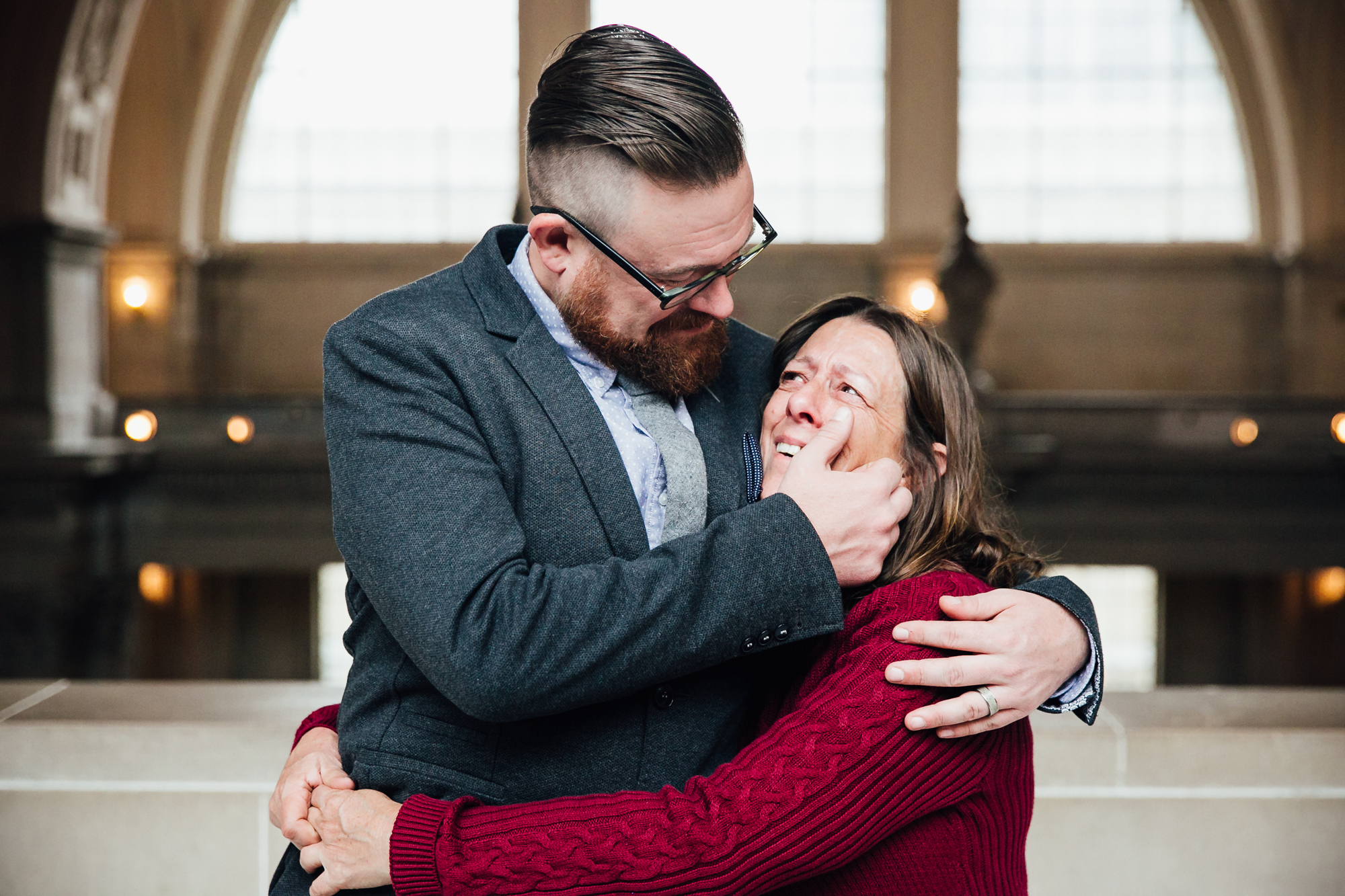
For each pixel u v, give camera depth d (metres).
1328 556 11.30
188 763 2.10
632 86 1.09
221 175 14.07
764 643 1.06
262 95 14.09
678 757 1.17
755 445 1.32
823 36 13.96
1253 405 12.57
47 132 11.79
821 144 14.04
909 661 1.06
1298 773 2.06
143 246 13.88
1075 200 14.17
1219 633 13.09
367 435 1.12
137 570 11.69
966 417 1.28
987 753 1.13
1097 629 1.16
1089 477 11.34
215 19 13.50
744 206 1.12
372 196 14.21
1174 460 11.20
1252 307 13.96
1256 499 11.30
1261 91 13.80
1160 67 14.00
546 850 1.04
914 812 1.08
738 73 14.03
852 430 1.22
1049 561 1.37
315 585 13.27
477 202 14.19
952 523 1.26
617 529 1.15
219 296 14.12
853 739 1.06
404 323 1.17
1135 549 11.40
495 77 14.11
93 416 12.66
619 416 1.22
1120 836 2.06
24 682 2.44
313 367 14.17
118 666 11.63
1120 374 14.10
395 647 1.19
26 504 10.96
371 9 14.03
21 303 11.92
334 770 1.21
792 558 1.05
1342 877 2.06
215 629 13.20
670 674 1.05
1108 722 2.13
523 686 1.00
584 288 1.15
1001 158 14.16
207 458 11.51
